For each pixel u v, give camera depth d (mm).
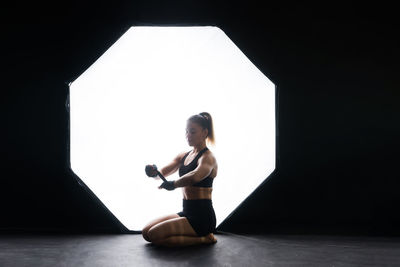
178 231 2674
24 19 3363
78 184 3377
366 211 3328
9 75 3387
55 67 3375
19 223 3418
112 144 4879
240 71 4148
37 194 3400
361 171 3324
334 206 3338
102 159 4375
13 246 2812
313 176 3340
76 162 3633
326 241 2984
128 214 3740
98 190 4027
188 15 3336
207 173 2658
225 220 3369
